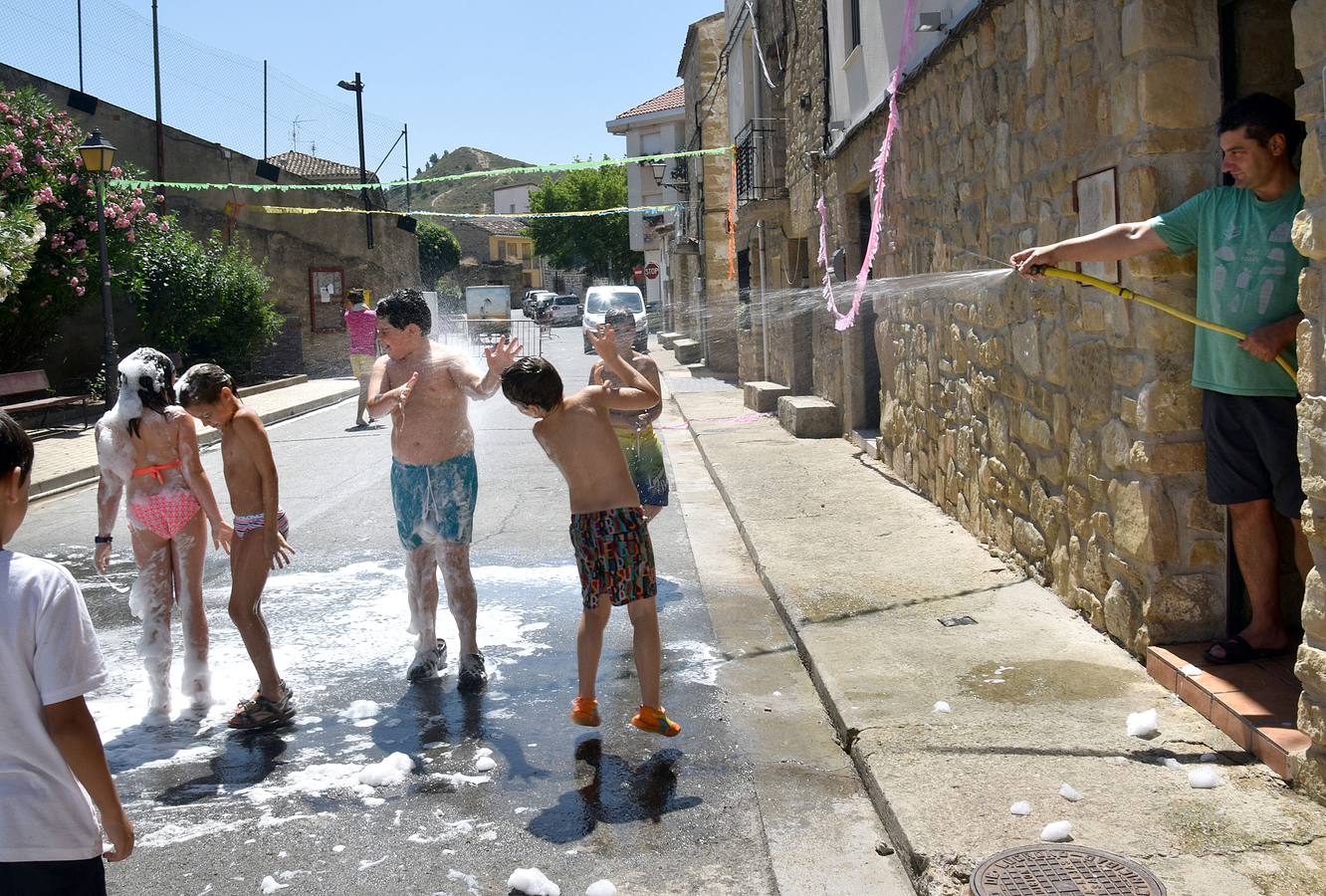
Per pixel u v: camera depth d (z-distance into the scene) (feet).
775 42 53.16
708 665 17.61
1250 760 12.05
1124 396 15.34
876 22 31.89
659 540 27.02
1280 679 13.32
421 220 247.91
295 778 13.87
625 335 22.17
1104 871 9.87
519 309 195.83
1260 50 14.34
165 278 65.77
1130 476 15.28
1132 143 14.80
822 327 44.32
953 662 15.78
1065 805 11.19
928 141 26.50
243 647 19.36
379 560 25.63
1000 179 20.98
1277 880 9.62
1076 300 17.02
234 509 15.75
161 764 14.40
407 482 16.89
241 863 11.68
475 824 12.41
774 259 56.75
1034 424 19.31
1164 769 11.94
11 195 52.80
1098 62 15.96
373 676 17.70
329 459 41.96
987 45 21.42
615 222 217.15
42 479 37.06
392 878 11.27
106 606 22.53
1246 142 12.28
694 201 93.91
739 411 52.90
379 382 17.02
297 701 16.66
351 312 52.70
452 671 17.84
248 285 71.26
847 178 37.29
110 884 11.30
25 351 57.31
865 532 24.79
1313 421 10.66
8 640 6.81
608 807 12.71
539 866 11.43
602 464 14.37
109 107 72.49
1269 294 12.53
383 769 13.80
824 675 15.58
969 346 23.52
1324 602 10.69
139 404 15.87
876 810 12.12
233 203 82.58
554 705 16.16
